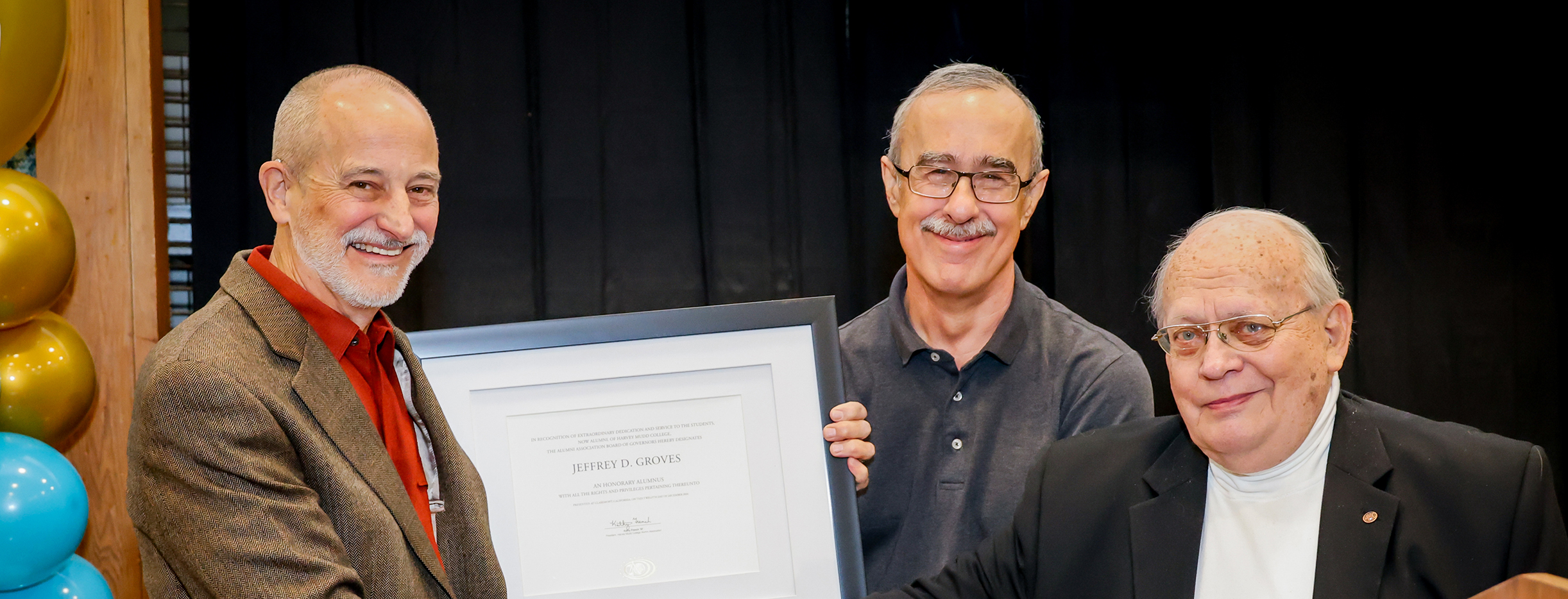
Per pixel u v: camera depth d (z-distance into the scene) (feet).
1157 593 5.24
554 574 6.23
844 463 6.27
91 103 8.37
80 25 8.36
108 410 8.31
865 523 7.02
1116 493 5.60
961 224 6.72
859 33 10.42
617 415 6.32
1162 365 10.61
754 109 10.25
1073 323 7.25
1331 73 10.98
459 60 9.90
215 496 4.62
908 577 6.84
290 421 4.86
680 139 10.16
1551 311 11.21
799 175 10.28
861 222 10.32
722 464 6.33
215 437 4.65
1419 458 4.99
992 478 6.84
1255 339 4.87
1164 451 5.61
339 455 5.02
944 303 7.09
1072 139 10.64
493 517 6.23
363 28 9.75
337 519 4.92
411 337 6.27
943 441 6.97
